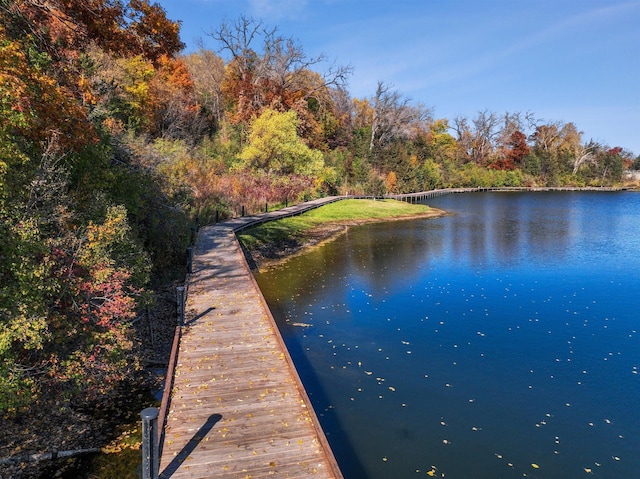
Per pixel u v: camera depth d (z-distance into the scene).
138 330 10.09
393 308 12.66
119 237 7.92
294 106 46.56
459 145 89.62
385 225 30.62
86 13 10.76
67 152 8.80
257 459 4.80
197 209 22.58
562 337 10.59
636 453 6.34
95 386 7.06
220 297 10.62
